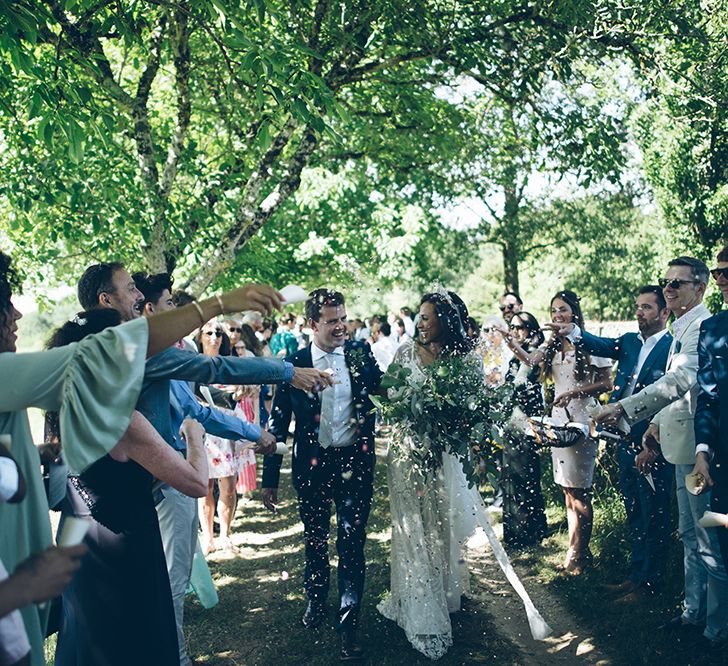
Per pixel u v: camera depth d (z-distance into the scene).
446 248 16.72
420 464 3.96
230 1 4.89
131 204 6.43
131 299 3.24
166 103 9.03
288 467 9.21
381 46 7.16
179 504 3.47
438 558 4.07
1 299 2.00
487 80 6.85
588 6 5.82
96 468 2.39
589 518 4.98
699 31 5.70
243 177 7.79
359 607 4.01
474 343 4.49
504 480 5.56
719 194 7.95
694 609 3.97
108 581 2.43
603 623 4.23
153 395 2.86
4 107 5.12
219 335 5.62
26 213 6.68
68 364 1.90
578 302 5.26
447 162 9.48
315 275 14.50
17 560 2.00
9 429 2.00
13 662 1.68
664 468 4.45
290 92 4.50
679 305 4.07
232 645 4.15
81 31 5.32
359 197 14.02
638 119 8.19
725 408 3.38
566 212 14.46
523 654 3.95
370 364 4.27
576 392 4.92
